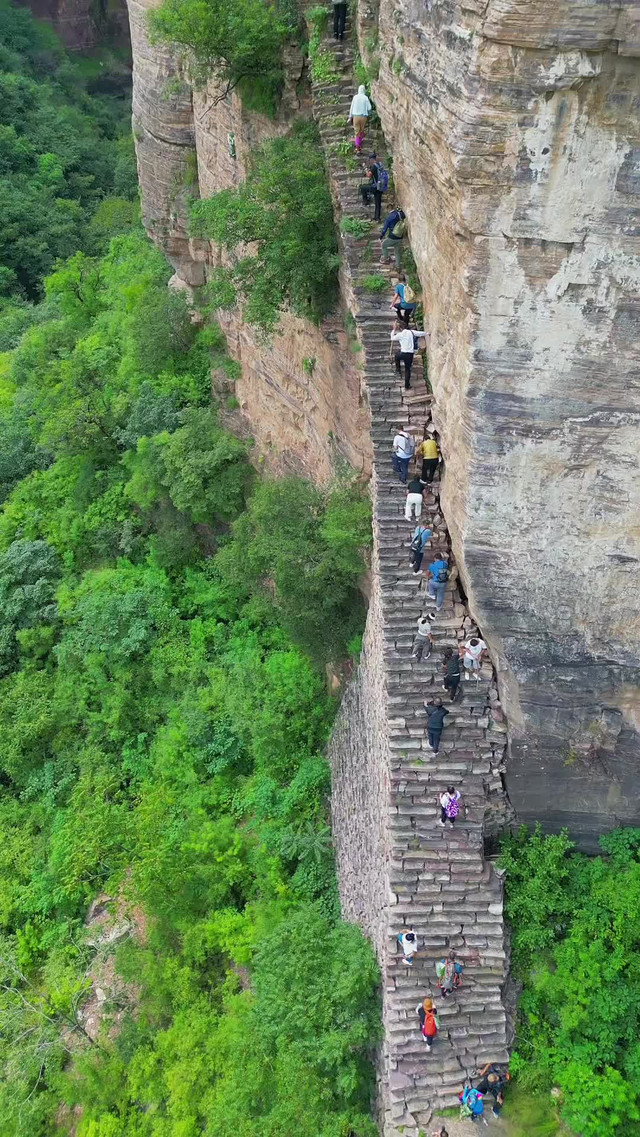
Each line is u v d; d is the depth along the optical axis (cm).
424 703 1480
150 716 2423
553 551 1278
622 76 954
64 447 2906
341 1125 1375
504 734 1456
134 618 2523
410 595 1533
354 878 1689
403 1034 1331
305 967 1512
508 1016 1356
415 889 1402
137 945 1994
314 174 1659
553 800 1459
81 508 2905
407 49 1288
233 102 2064
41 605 2791
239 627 2450
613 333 1103
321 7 1738
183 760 2219
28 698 2597
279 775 2080
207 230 1798
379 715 1582
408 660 1498
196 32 1762
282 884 1841
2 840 2395
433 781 1447
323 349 1861
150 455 2578
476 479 1247
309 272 1702
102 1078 1828
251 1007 1638
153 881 1902
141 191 2984
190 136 2648
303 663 2203
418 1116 1283
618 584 1280
